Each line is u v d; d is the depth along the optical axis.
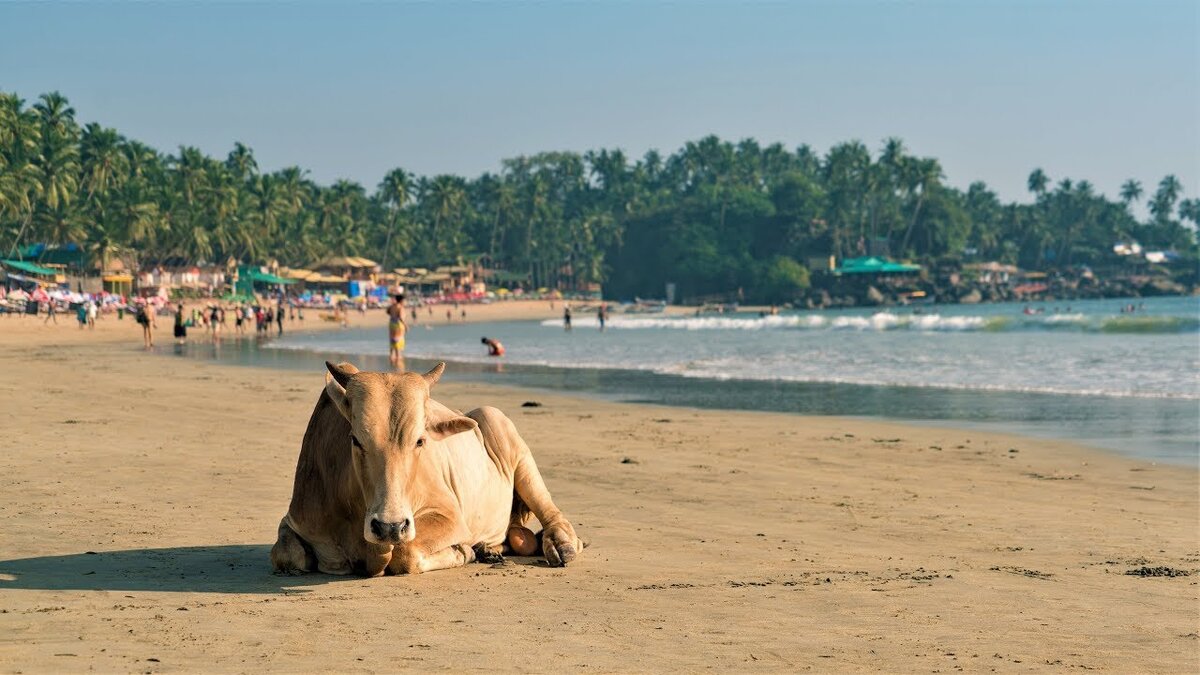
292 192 180.00
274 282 163.50
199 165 155.75
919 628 6.94
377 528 7.12
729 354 52.25
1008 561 9.64
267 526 10.34
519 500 9.46
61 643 5.86
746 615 7.18
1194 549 10.35
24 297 100.38
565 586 7.97
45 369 37.56
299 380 33.78
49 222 124.12
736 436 20.56
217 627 6.35
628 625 6.77
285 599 7.21
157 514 10.90
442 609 7.02
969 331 75.94
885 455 18.08
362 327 110.31
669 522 11.47
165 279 144.50
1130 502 13.55
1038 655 6.34
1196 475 16.00
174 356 51.25
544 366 44.78
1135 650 6.49
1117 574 9.02
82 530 9.97
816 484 14.64
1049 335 66.56
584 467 15.77
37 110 131.38
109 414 21.44
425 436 7.52
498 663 5.73
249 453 15.91
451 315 155.62
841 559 9.59
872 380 35.41
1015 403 27.39
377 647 5.97
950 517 12.18
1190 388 30.59
